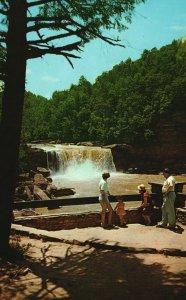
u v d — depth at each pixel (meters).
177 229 10.34
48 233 8.66
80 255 7.37
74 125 93.88
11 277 5.80
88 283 5.75
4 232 6.68
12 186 6.69
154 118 57.25
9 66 6.58
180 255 7.43
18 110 6.67
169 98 57.53
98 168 49.28
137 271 6.45
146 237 9.48
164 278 6.07
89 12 7.00
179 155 54.00
